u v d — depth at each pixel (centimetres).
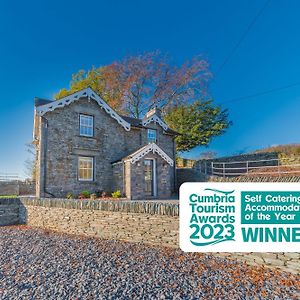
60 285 445
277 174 1802
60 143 1480
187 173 2195
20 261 584
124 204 783
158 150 1675
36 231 948
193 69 3253
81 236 852
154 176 1667
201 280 463
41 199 1061
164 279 468
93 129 1642
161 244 693
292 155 2100
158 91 3397
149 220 723
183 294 408
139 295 405
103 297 399
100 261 572
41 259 595
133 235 754
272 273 493
